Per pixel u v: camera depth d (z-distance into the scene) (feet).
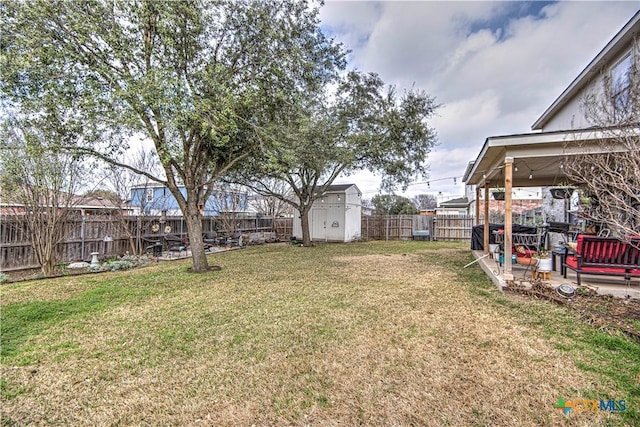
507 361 9.46
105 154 20.52
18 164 23.17
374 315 13.84
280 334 11.83
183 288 19.48
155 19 19.12
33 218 24.90
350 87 38.75
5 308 15.46
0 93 16.98
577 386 8.08
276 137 24.49
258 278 22.33
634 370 8.75
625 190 12.33
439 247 43.80
